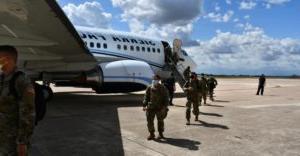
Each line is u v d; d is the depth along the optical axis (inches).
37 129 327.6
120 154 243.8
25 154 118.8
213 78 670.5
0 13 291.6
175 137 305.1
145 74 597.6
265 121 410.6
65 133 313.4
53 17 305.6
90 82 552.1
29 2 266.4
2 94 118.1
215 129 347.9
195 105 394.6
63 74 532.1
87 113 448.1
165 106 290.2
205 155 246.2
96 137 299.0
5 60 118.5
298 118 442.6
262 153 257.0
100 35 639.8
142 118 410.9
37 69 503.2
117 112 462.6
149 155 242.5
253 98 765.3
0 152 119.0
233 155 248.7
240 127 363.6
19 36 358.3
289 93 987.3
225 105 587.5
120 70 575.2
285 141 300.4
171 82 574.9
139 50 709.3
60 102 581.6
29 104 117.9
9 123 119.0
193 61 885.2
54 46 403.5
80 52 437.7
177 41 823.7
